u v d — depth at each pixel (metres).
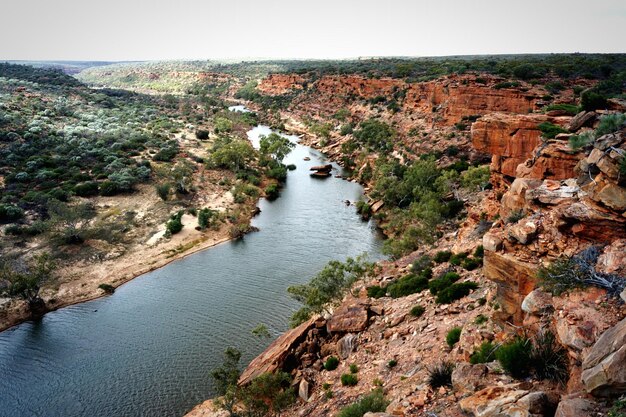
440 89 128.00
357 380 28.17
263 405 29.91
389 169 101.38
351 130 154.12
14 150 107.19
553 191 20.55
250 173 113.19
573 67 132.12
